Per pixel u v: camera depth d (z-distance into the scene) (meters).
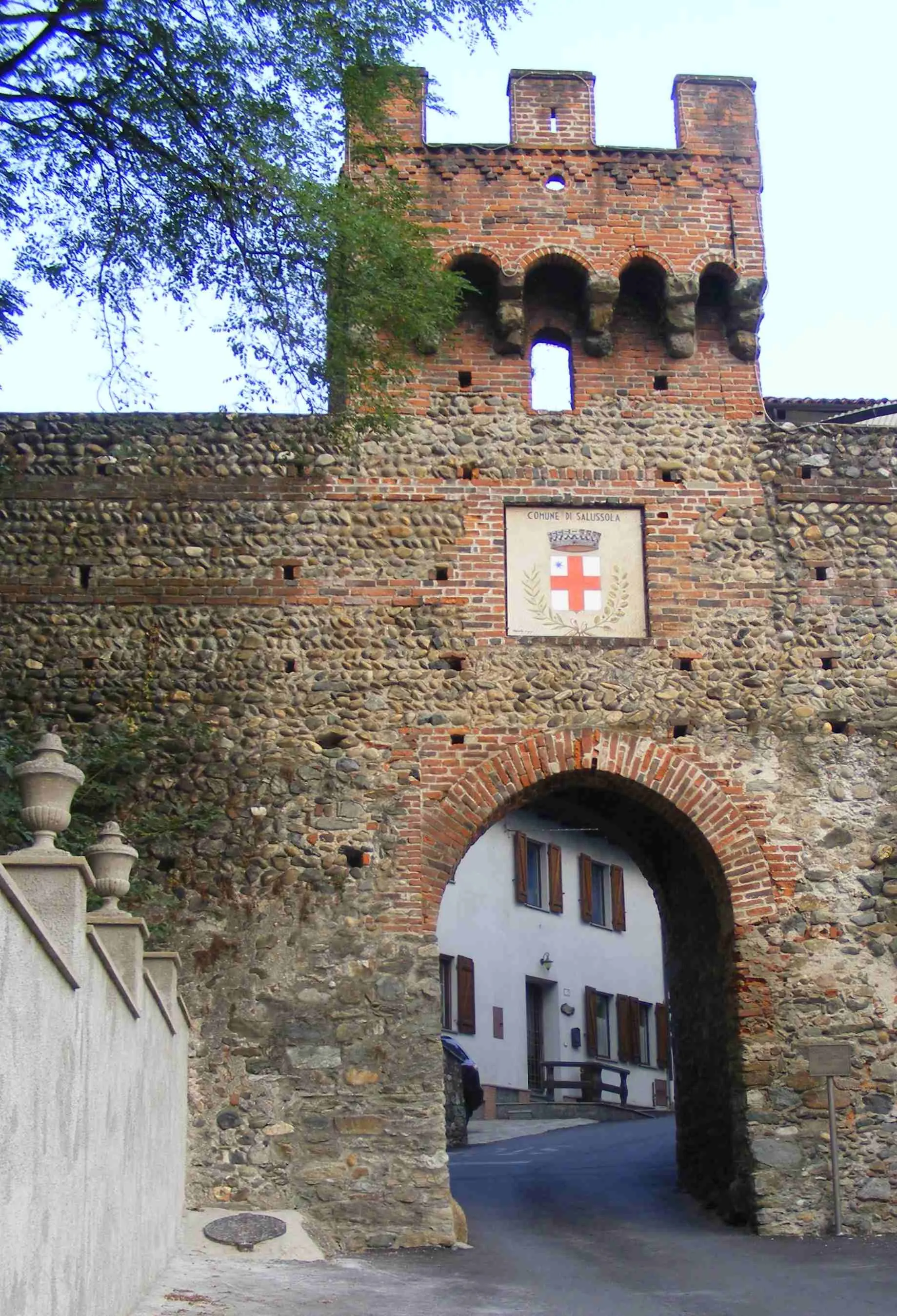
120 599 18.58
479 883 39.09
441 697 18.47
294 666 18.50
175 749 18.16
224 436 19.14
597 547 19.17
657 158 20.31
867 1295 13.49
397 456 19.20
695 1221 18.38
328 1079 17.20
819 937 18.06
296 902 17.75
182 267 15.99
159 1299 12.29
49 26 14.55
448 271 19.08
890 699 18.89
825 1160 17.34
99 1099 9.43
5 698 18.19
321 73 15.59
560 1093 39.75
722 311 20.22
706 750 18.56
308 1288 13.64
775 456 19.61
